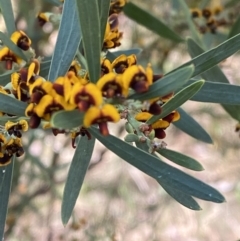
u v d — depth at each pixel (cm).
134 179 59
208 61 15
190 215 60
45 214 51
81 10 13
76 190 16
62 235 38
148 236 56
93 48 13
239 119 21
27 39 16
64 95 12
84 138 16
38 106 12
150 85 12
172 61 44
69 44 15
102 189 57
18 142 15
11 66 17
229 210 62
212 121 55
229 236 61
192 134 20
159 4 40
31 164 40
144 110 13
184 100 13
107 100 12
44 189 44
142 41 40
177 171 14
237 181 63
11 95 15
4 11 17
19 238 48
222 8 27
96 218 51
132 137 14
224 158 63
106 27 16
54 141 45
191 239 60
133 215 56
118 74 13
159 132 14
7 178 16
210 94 16
